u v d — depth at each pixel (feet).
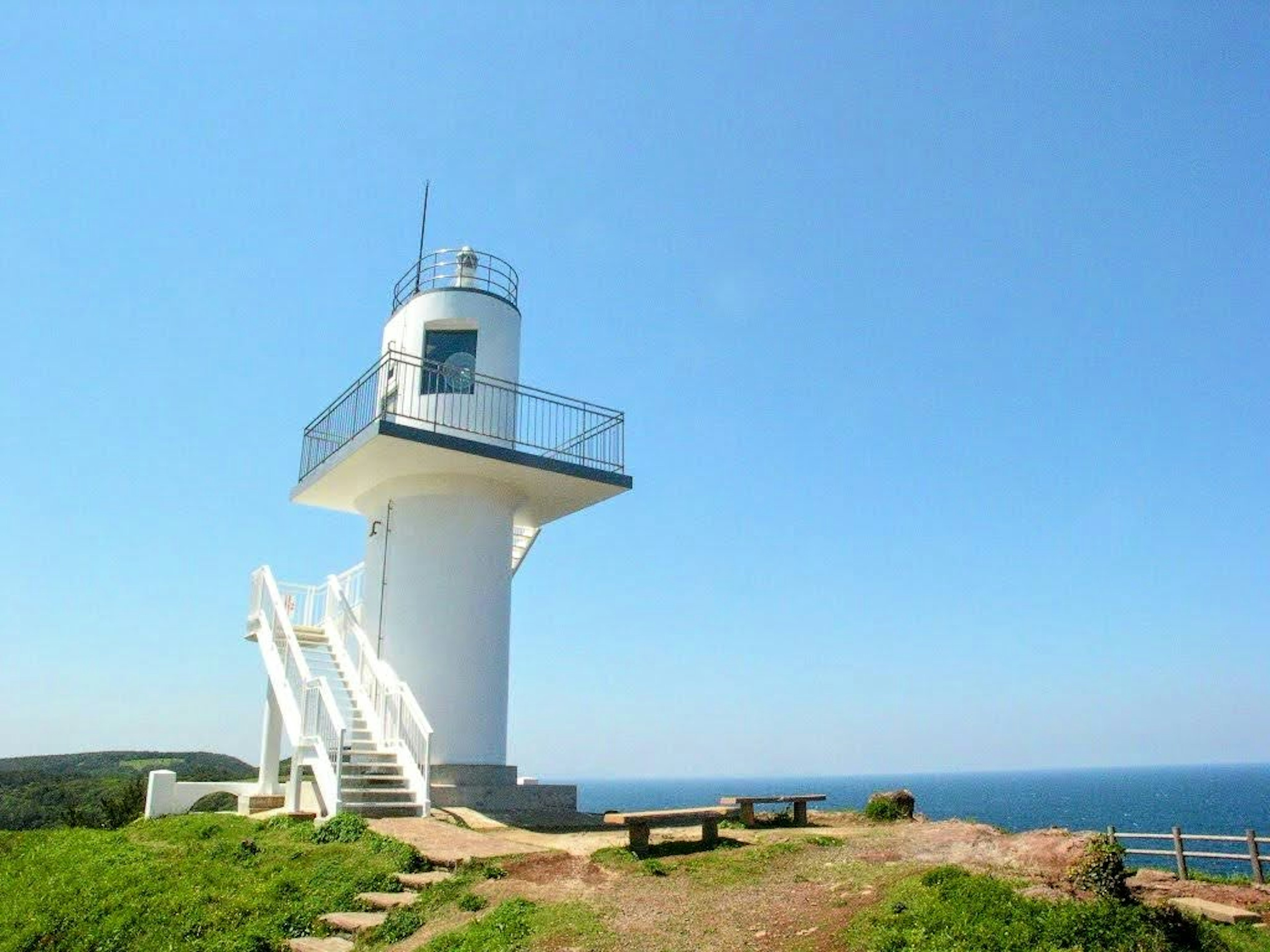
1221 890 30.35
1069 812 256.93
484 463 53.31
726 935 25.03
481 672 53.42
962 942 21.52
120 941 30.37
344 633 56.80
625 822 35.37
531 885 30.73
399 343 58.39
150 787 55.11
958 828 37.42
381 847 36.42
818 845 36.27
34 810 116.98
